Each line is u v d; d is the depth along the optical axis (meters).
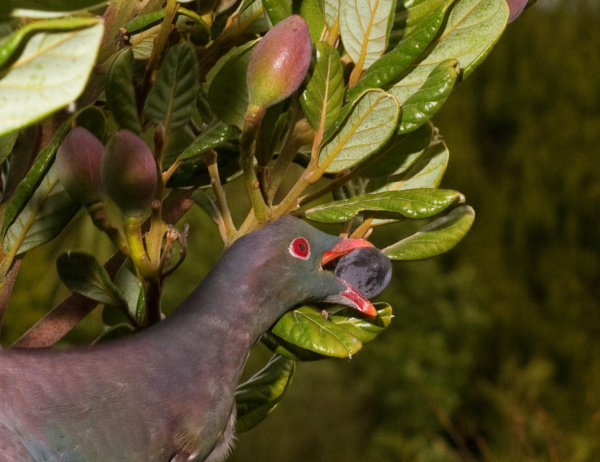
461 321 5.13
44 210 0.94
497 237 5.52
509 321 5.30
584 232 5.43
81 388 0.86
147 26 0.93
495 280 5.43
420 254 0.96
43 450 0.85
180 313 0.90
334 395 4.77
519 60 5.80
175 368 0.89
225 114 0.92
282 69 0.89
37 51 0.74
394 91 0.94
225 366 0.90
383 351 4.94
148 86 0.94
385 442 4.66
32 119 0.74
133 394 0.87
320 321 0.94
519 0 0.94
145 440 0.87
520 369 5.05
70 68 0.74
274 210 0.94
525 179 5.55
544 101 5.71
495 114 5.79
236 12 0.98
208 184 0.98
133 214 0.89
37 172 0.90
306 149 1.09
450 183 5.66
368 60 0.94
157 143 0.91
